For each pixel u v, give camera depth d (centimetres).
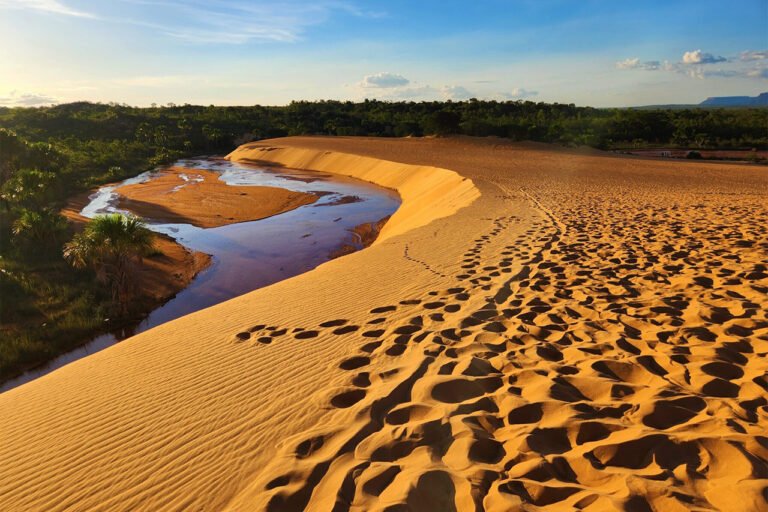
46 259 1748
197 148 8656
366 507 279
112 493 335
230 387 480
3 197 2630
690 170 3638
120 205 3278
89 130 8731
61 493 343
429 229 1434
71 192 3825
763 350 448
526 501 269
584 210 1616
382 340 568
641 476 279
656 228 1168
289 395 447
